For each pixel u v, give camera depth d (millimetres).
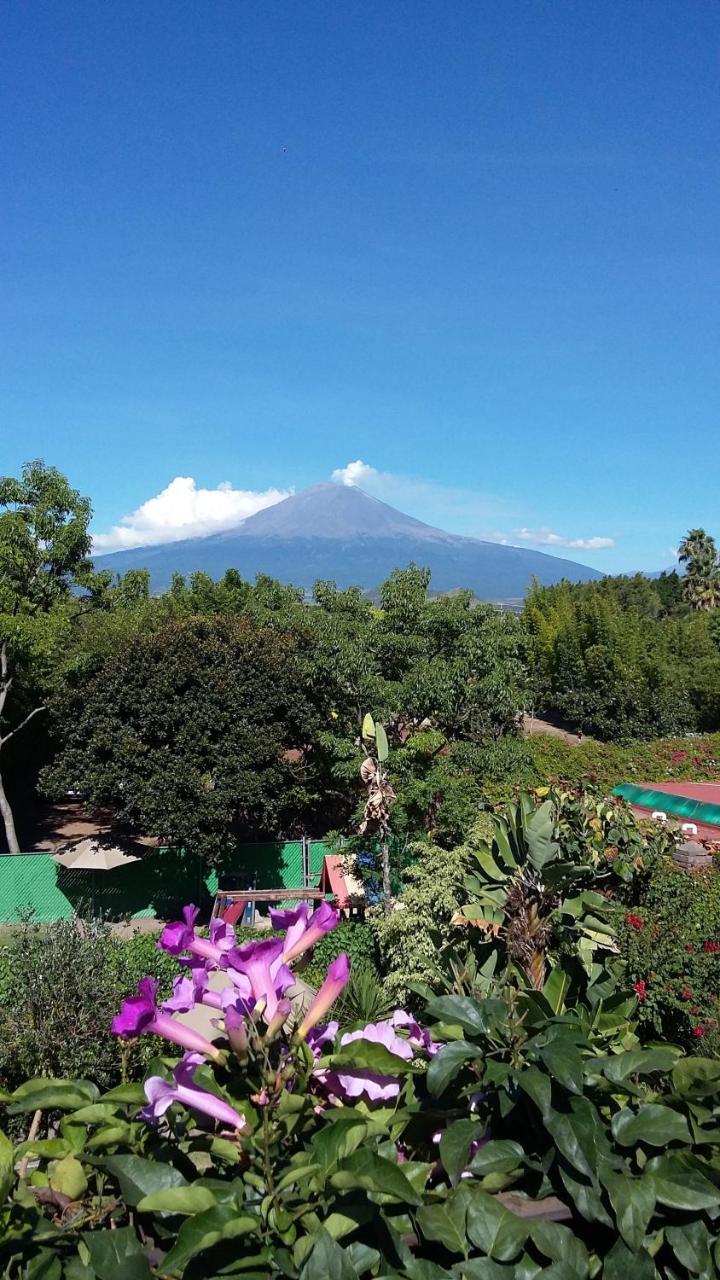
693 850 12266
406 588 17969
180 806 17375
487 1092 2201
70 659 20062
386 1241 1813
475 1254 1842
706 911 8312
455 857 9719
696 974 7273
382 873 13688
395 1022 2615
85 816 28297
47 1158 2152
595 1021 3035
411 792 13961
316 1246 1648
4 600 21406
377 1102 2289
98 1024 6750
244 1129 1922
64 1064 6551
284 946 2146
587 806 8719
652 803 18672
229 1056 1979
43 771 19094
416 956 9039
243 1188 1840
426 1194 1946
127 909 19109
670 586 83438
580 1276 1792
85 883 19000
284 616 21547
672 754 26078
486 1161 1986
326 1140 1841
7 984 6914
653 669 39500
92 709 18297
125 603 34688
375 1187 1688
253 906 16141
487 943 4750
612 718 39906
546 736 27266
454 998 2330
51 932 7637
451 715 16062
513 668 16766
